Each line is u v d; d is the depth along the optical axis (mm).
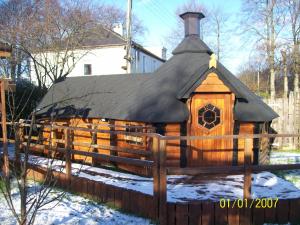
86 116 11891
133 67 29672
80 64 29969
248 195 6633
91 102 12336
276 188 8156
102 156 7617
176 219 6379
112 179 8711
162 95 10328
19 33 20656
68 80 14664
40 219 6504
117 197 7289
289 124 15680
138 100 10766
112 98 12031
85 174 9172
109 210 7176
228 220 6539
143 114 9984
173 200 6961
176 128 9891
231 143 10320
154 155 6492
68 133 8359
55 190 8414
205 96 10094
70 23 24109
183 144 9914
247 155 6566
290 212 6801
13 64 17578
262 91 44875
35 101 18031
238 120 10242
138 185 8094
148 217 6688
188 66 11102
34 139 10266
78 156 12055
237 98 10328
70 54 25641
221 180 8812
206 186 8203
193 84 9789
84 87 13617
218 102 10203
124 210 7133
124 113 10633
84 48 26406
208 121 10164
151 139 9586
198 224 6418
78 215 6828
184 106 9945
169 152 9875
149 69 35844
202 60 11289
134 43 29047
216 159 10227
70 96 13359
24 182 4832
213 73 9922
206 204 6453
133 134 6922
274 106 15914
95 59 29953
